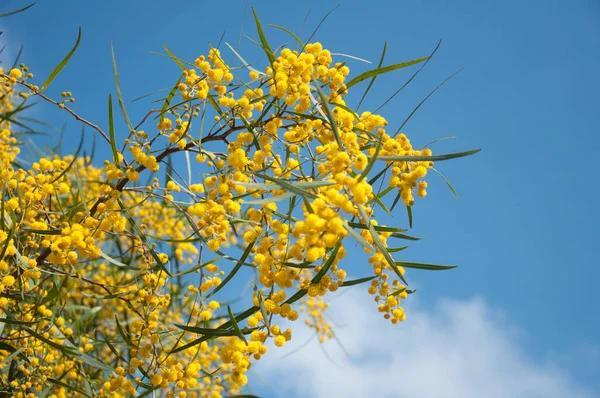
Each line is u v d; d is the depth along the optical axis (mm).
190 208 1082
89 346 1271
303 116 1093
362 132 1081
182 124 1138
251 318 1039
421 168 1064
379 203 1092
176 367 1085
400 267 1083
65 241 1085
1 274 1104
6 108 1436
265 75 1125
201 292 1133
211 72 1098
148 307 1160
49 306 1306
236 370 1020
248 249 1074
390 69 1094
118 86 1102
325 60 1094
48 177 1171
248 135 1104
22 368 1216
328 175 1040
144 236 1145
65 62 1133
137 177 1115
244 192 1101
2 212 1096
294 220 1086
